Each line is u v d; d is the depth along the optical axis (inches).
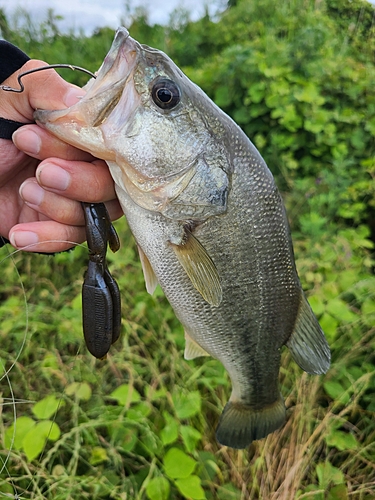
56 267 20.1
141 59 8.7
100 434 14.4
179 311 10.6
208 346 11.2
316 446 14.7
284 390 16.4
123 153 8.7
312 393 15.4
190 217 9.5
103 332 9.0
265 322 11.1
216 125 9.4
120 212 10.6
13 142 8.8
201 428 14.6
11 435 12.1
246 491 13.5
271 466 14.2
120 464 13.2
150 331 17.0
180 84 9.0
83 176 8.7
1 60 8.7
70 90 9.1
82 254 21.0
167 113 8.9
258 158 10.0
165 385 15.7
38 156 8.7
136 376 15.3
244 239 10.1
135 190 9.1
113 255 18.9
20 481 12.5
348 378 15.8
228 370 11.8
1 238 11.4
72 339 15.8
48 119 8.4
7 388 14.7
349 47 39.0
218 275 10.0
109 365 15.6
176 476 12.1
